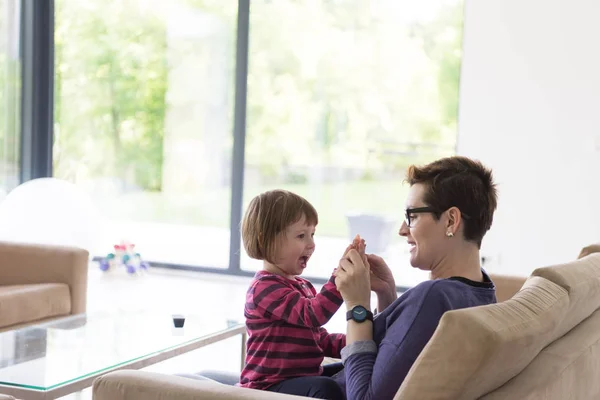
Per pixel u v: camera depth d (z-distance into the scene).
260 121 7.73
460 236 2.41
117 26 8.05
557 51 6.54
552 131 6.59
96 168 8.20
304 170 7.64
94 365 3.52
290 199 2.76
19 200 6.70
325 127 7.55
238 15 7.68
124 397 2.26
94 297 6.89
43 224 6.61
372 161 7.44
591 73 6.47
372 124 7.41
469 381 1.90
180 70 7.93
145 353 3.74
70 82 8.18
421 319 2.23
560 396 2.21
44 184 6.77
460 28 7.10
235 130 7.77
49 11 8.09
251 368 2.68
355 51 7.41
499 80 6.71
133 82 8.06
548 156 6.61
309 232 2.78
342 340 2.86
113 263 7.64
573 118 6.54
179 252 8.08
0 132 7.74
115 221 8.22
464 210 2.38
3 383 3.23
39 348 3.80
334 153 7.54
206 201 7.96
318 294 2.59
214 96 7.85
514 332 1.96
